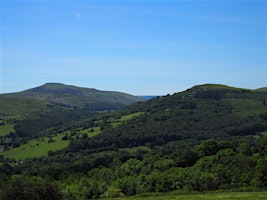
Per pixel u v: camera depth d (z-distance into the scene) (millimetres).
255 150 137125
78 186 109938
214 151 141125
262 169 94688
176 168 123625
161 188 104875
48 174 133375
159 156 150000
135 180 110438
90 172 139000
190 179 103625
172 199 78250
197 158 137750
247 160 115500
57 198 83375
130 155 161625
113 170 137375
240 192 88688
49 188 81688
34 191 78938
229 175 104000
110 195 102500
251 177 99312
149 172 124938
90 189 107250
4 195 77750
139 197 94562
